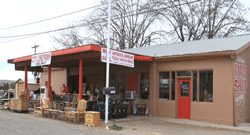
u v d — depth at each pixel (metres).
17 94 18.80
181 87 12.11
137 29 30.36
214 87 10.73
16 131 8.06
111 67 15.88
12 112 13.94
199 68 11.29
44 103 12.14
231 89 10.19
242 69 11.12
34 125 9.44
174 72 12.37
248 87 11.66
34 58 13.37
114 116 11.84
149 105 13.06
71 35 28.75
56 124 9.84
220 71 10.58
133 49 17.88
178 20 26.94
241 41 11.66
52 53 11.97
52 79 22.48
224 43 12.02
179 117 12.05
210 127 9.68
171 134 8.30
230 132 8.76
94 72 17.16
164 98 12.69
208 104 10.87
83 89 18.00
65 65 16.98
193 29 26.81
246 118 11.23
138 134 8.20
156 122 10.91
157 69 12.98
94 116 9.46
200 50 11.52
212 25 26.05
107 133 8.19
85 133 8.04
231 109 10.13
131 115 13.35
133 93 13.57
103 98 13.19
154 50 14.95
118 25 30.41
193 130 9.06
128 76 14.79
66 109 11.23
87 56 11.09
